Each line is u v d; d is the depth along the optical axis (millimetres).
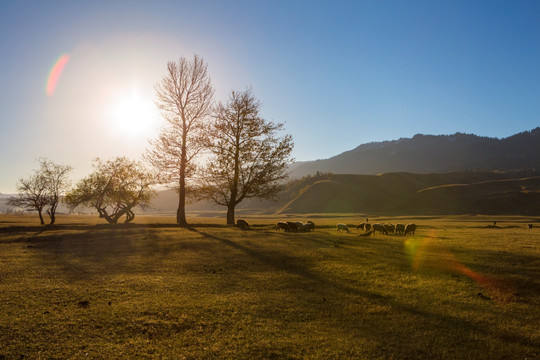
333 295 12328
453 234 35562
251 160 46219
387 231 35969
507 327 9523
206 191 45969
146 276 15078
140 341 8211
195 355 7535
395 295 12383
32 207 48406
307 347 8070
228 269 16672
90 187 47719
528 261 17750
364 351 7941
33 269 16344
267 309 10734
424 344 8391
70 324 9102
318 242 25922
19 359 7168
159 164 43875
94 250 22906
